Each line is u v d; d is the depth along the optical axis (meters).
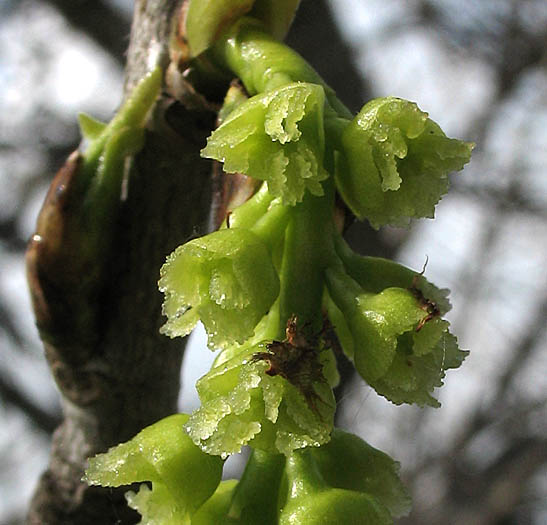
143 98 0.07
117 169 0.07
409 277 0.06
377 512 0.05
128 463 0.05
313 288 0.06
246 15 0.07
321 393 0.05
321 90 0.05
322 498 0.05
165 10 0.07
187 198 0.07
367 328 0.05
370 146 0.05
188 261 0.05
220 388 0.05
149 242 0.07
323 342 0.06
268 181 0.05
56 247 0.07
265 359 0.05
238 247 0.05
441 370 0.05
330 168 0.06
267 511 0.05
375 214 0.06
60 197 0.07
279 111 0.05
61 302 0.07
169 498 0.05
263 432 0.05
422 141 0.06
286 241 0.06
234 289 0.05
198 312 0.05
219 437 0.05
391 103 0.05
